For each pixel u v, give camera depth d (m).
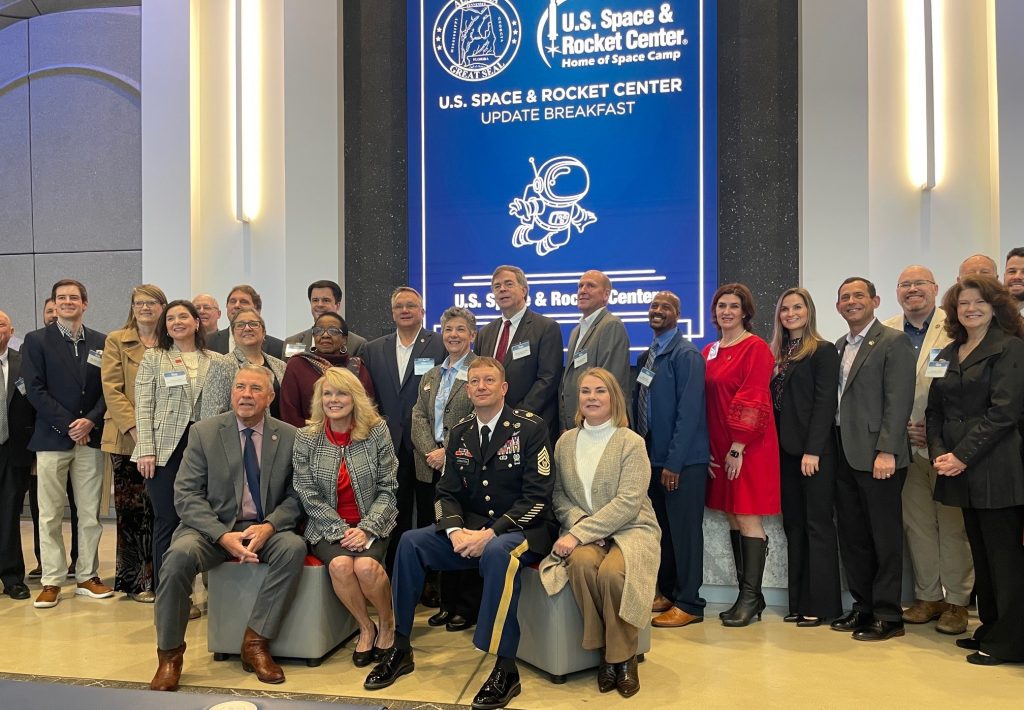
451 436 3.01
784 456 3.44
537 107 5.04
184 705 1.08
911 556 3.43
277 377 3.67
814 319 3.45
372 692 2.62
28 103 5.95
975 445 2.77
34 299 5.97
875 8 4.73
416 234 5.18
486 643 2.57
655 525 2.83
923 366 3.42
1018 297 3.50
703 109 4.84
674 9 4.88
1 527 3.89
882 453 3.15
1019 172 4.48
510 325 3.65
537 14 5.04
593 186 4.97
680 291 4.86
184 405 3.42
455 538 2.71
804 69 4.68
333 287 4.15
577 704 2.50
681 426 3.33
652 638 3.18
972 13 4.68
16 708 1.07
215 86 5.29
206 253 5.29
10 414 3.95
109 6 5.84
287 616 2.89
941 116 4.71
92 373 3.95
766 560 3.67
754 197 4.89
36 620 3.49
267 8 5.25
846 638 3.17
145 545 3.85
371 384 3.69
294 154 5.13
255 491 3.04
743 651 3.00
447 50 5.15
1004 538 2.78
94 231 5.88
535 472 2.86
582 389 2.91
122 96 5.82
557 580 2.69
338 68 5.16
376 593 2.87
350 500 3.07
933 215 4.70
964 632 3.21
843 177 4.63
